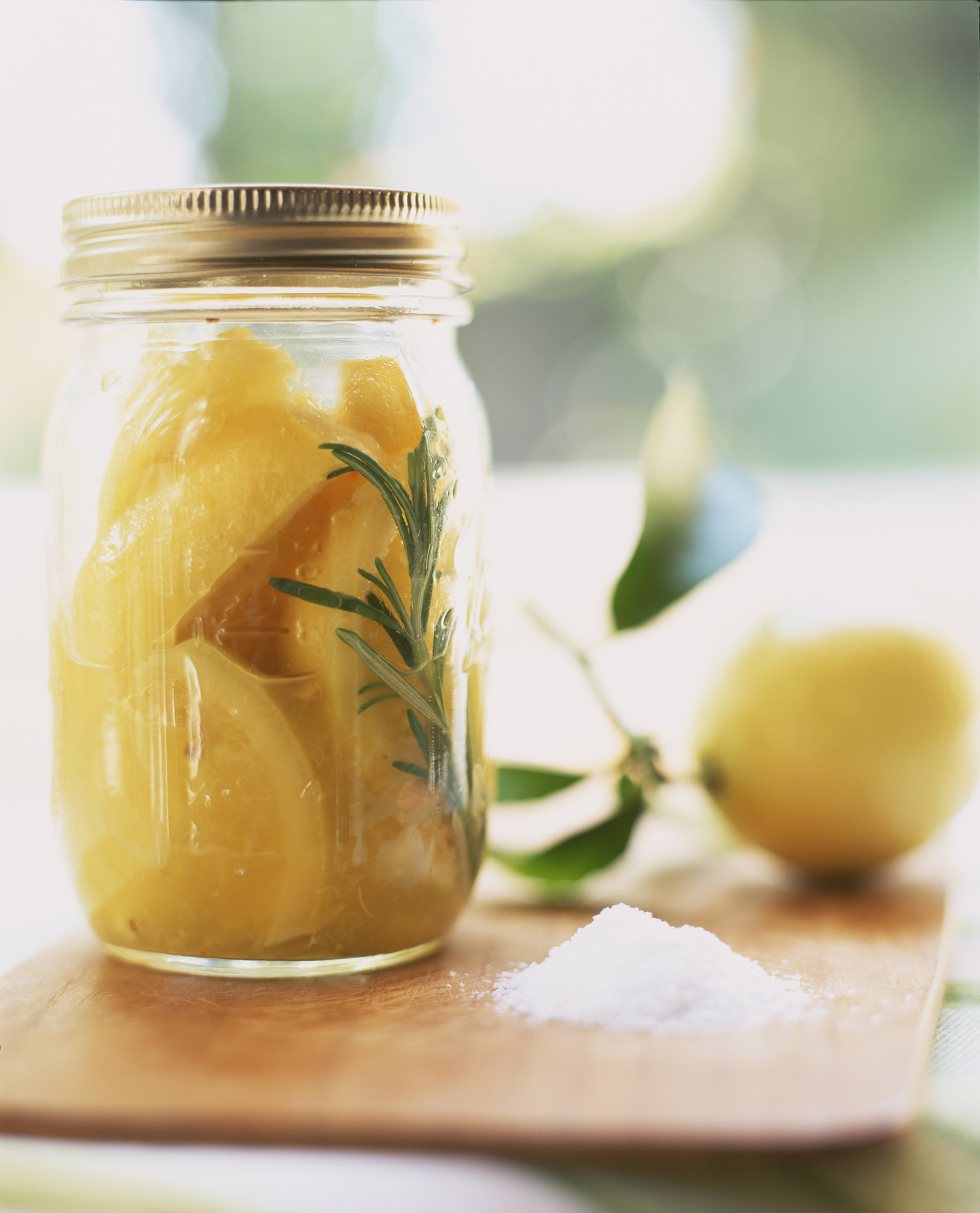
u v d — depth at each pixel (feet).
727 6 5.16
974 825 2.01
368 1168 1.22
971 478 4.89
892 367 5.24
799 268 5.32
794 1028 1.37
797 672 1.67
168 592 1.43
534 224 5.26
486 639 1.58
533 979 1.45
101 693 1.47
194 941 1.47
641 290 5.41
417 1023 1.39
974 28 5.01
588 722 2.31
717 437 1.82
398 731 1.46
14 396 3.99
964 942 1.62
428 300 1.52
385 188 1.46
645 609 1.76
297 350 1.46
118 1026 1.39
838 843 1.69
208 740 1.44
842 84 5.19
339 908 1.46
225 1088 1.28
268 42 4.15
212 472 1.42
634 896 1.72
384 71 4.41
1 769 2.30
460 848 1.52
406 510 1.44
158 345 1.49
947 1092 1.33
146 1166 1.23
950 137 5.08
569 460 5.48
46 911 1.73
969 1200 1.20
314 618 1.43
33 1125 1.24
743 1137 1.21
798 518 3.74
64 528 1.51
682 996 1.40
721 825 1.76
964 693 1.69
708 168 5.30
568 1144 1.21
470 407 1.57
